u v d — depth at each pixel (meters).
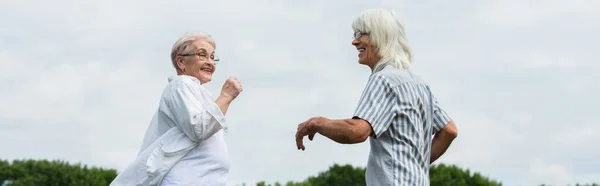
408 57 5.39
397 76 5.18
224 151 5.48
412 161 5.11
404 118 5.11
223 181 5.43
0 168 12.76
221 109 5.24
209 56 5.55
